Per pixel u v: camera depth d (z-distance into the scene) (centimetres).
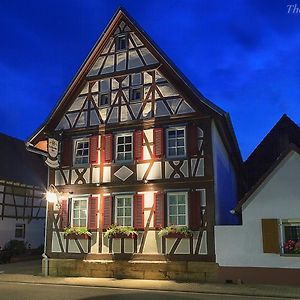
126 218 1584
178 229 1453
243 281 1353
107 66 1738
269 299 1093
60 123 1780
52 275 1634
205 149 1509
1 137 2838
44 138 1780
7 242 2542
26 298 1113
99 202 1633
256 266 1348
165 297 1119
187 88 1570
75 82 1758
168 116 1584
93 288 1307
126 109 1667
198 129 1539
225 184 1795
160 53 1631
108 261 1558
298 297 1108
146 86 1653
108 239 1579
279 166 1374
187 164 1521
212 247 1420
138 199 1562
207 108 1529
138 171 1590
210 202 1462
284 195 1350
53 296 1146
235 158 2094
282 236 1338
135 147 1614
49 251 1667
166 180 1535
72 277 1577
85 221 1652
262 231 1351
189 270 1435
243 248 1375
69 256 1630
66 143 1744
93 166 1673
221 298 1101
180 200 1516
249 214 1385
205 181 1483
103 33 1730
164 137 1580
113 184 1620
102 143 1681
